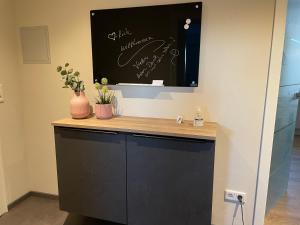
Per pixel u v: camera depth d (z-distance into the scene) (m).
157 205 1.71
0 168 2.22
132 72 1.97
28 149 2.48
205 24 1.77
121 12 1.92
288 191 2.64
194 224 1.66
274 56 1.66
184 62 1.84
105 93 2.03
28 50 2.26
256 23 1.67
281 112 2.04
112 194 1.81
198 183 1.59
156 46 1.88
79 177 1.87
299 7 2.01
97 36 2.01
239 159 1.88
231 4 1.70
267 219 2.15
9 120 2.28
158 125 1.77
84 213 1.92
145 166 1.68
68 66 2.17
